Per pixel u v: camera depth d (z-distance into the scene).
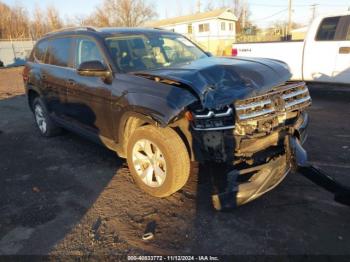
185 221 3.18
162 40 4.63
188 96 3.08
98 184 4.04
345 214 3.15
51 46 5.43
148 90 3.37
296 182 3.76
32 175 4.43
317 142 5.02
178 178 3.33
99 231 3.11
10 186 4.14
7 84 15.48
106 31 4.45
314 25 7.76
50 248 2.91
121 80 3.74
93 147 5.36
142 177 3.68
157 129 3.32
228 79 3.26
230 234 2.95
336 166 4.16
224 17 40.09
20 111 8.74
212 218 3.20
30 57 6.17
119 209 3.46
